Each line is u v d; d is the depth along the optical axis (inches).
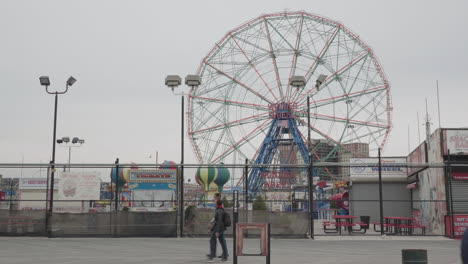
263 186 1512.1
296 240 877.8
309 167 924.0
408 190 1494.8
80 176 911.7
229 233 909.8
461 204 1013.8
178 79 1015.6
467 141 1016.9
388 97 2174.0
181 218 899.4
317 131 2225.6
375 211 1504.7
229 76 2319.1
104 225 894.4
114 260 581.3
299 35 2284.7
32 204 1706.4
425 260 376.5
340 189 1919.3
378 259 605.0
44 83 970.1
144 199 1019.9
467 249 169.5
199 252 682.2
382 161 1541.6
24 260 578.9
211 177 1742.1
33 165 895.1
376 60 2198.6
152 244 787.4
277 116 2224.4
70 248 723.4
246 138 2267.5
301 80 1097.4
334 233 1077.8
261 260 601.9
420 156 1251.2
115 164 904.9
